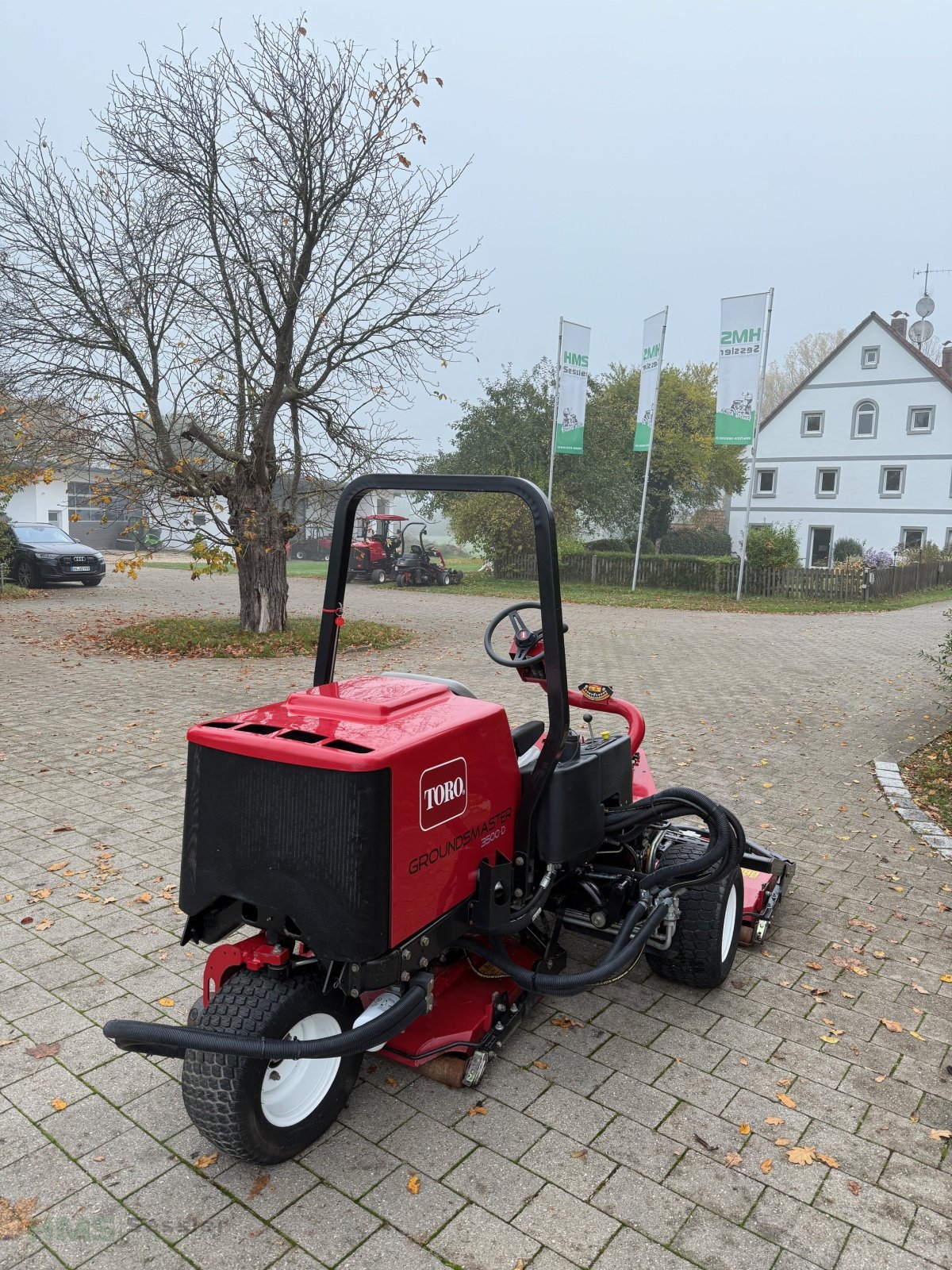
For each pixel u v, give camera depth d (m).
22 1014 3.42
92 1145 2.73
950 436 32.84
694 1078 3.12
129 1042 2.38
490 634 3.42
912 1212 2.53
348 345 12.49
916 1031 3.46
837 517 35.50
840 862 5.17
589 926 3.42
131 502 11.62
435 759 2.54
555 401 26.88
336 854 2.36
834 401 35.06
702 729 8.33
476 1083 3.00
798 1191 2.60
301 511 14.29
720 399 21.38
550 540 2.81
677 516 45.34
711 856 3.35
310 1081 2.71
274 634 12.95
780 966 3.95
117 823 5.43
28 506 32.81
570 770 3.04
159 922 4.18
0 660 11.20
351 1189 2.56
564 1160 2.69
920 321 39.56
